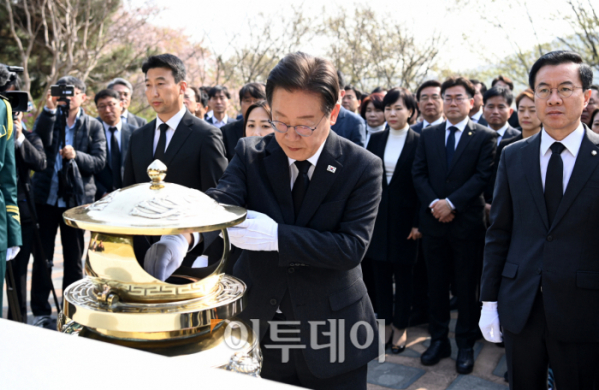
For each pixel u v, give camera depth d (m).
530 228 1.87
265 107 2.76
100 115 4.29
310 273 1.36
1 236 2.45
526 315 1.81
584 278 1.74
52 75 10.24
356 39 12.78
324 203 1.35
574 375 1.80
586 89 1.81
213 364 0.84
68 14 10.20
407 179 3.39
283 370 1.41
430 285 3.20
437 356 3.07
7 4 10.09
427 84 4.23
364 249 1.32
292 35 11.34
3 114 2.44
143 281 0.83
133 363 0.54
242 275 1.48
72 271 3.73
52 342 0.58
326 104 1.20
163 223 0.79
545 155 1.88
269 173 1.39
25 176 3.17
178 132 2.64
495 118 4.02
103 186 4.21
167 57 2.61
